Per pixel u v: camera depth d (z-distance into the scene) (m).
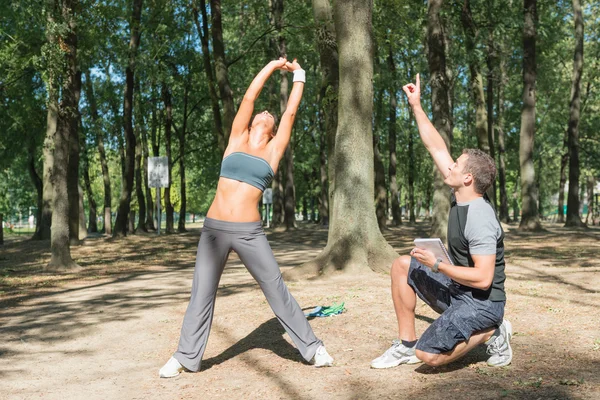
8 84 19.97
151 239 23.86
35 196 49.38
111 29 16.69
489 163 3.71
